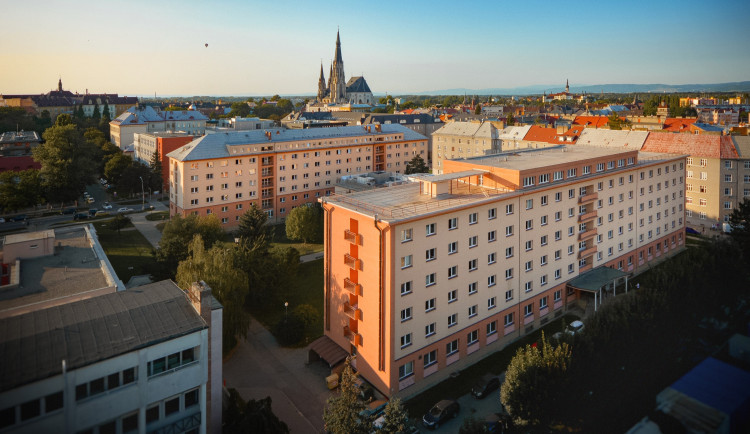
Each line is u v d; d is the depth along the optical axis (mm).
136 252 87250
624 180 66375
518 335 54438
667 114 189375
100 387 29109
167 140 139375
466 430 33531
